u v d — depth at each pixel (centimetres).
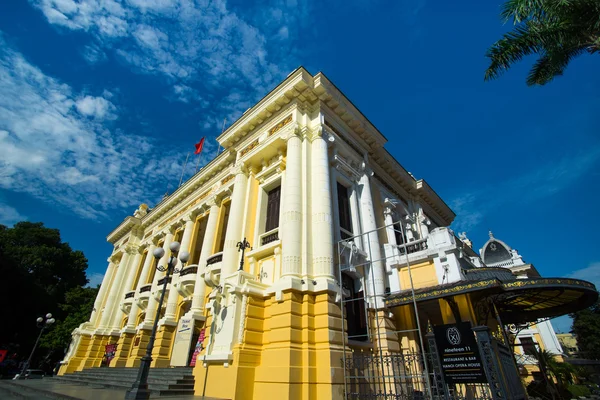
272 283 1105
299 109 1349
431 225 2252
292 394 823
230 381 903
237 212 1414
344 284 1184
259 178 1457
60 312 3356
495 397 577
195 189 2184
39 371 2578
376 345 1090
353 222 1358
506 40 1016
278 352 903
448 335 678
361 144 1605
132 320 2088
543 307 1284
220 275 1341
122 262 2591
